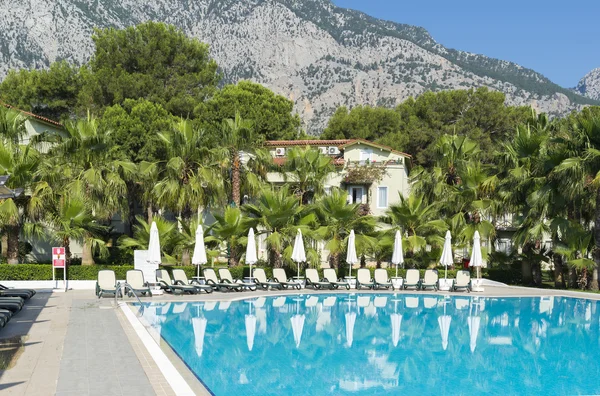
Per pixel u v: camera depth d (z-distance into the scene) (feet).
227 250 98.12
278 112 165.48
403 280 86.84
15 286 77.56
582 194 83.82
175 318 57.26
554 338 49.75
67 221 81.76
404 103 191.72
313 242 94.32
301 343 45.65
